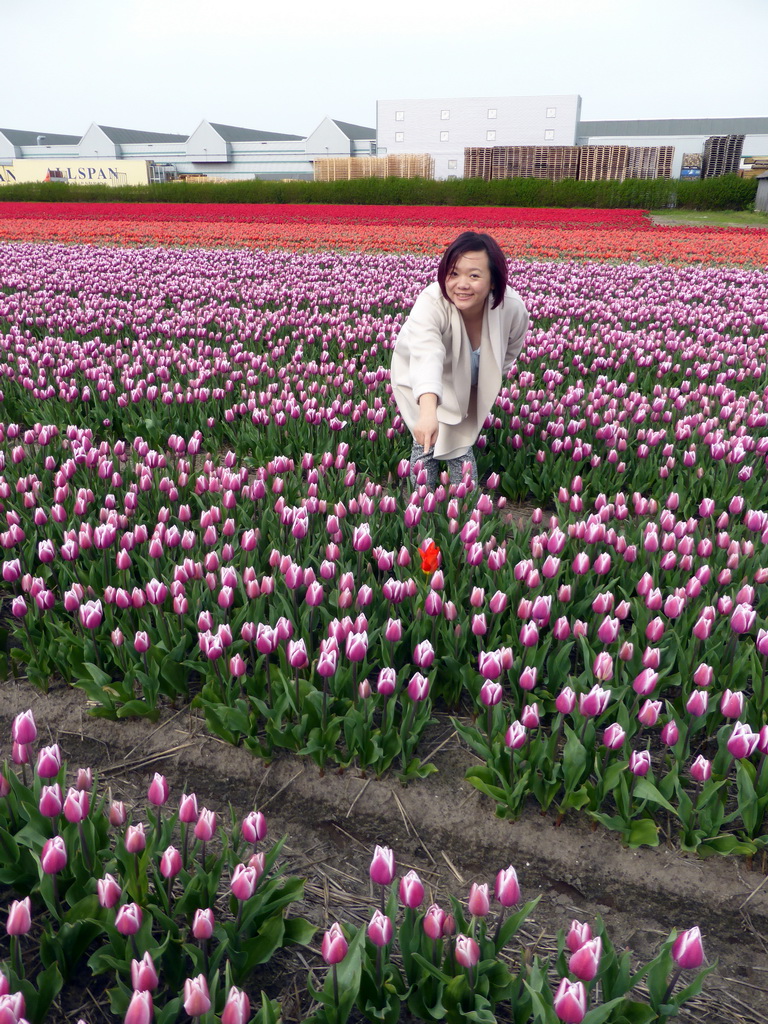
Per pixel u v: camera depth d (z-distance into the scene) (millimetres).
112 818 2389
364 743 3209
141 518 4715
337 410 6242
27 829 2527
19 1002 1714
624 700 3422
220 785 3256
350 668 3383
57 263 16969
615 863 2898
